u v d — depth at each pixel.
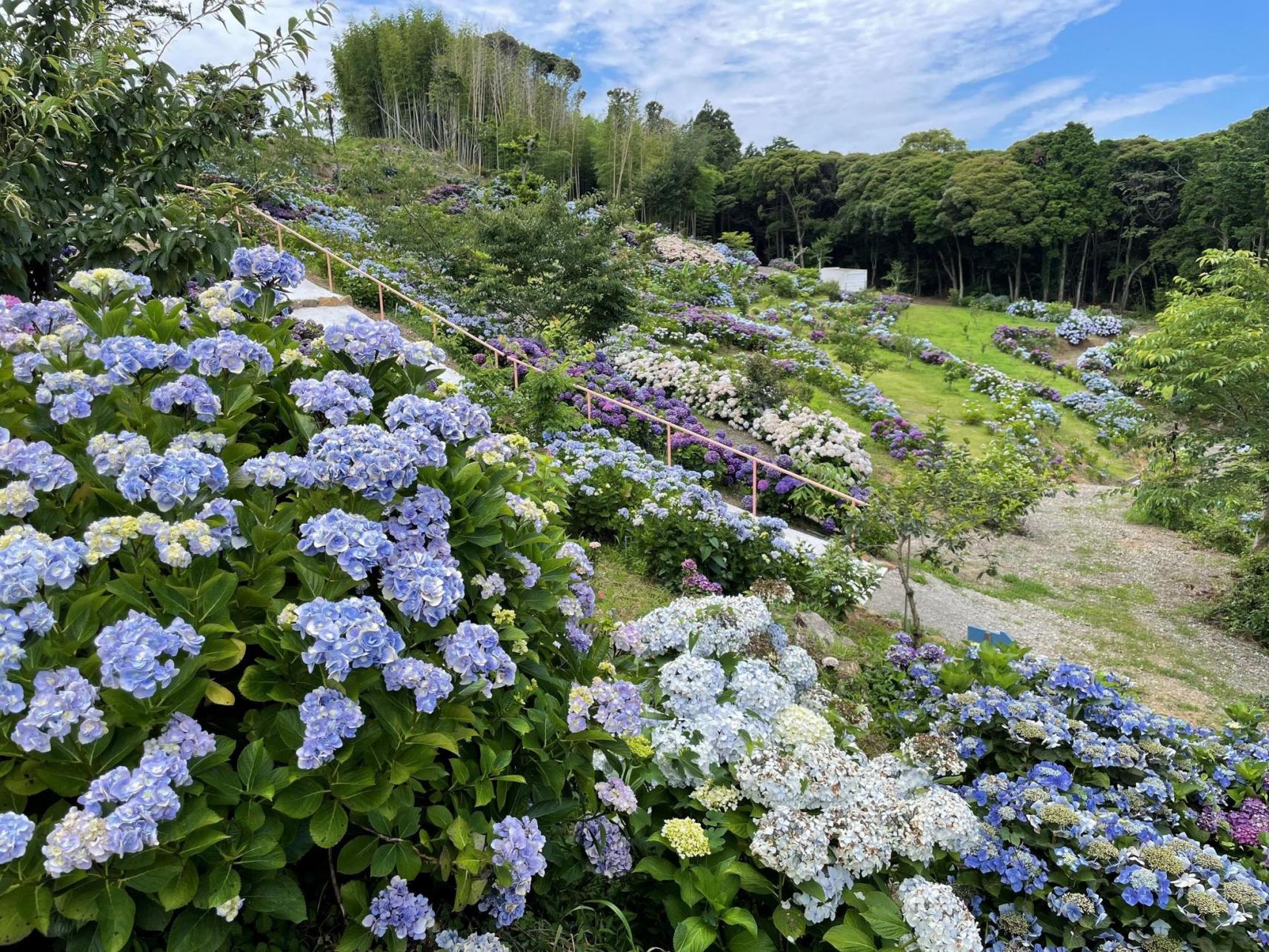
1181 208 42.75
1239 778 4.00
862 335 26.28
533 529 2.85
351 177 22.88
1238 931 2.86
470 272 14.93
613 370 13.86
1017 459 14.54
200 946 1.65
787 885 2.60
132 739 1.66
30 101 4.50
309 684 1.93
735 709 3.00
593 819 2.55
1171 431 10.59
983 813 3.49
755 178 56.78
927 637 6.96
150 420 2.33
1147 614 9.02
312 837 1.84
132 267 4.63
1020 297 48.75
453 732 2.04
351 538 1.97
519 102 42.12
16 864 1.52
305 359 2.77
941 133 59.56
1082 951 2.96
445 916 2.23
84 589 1.85
